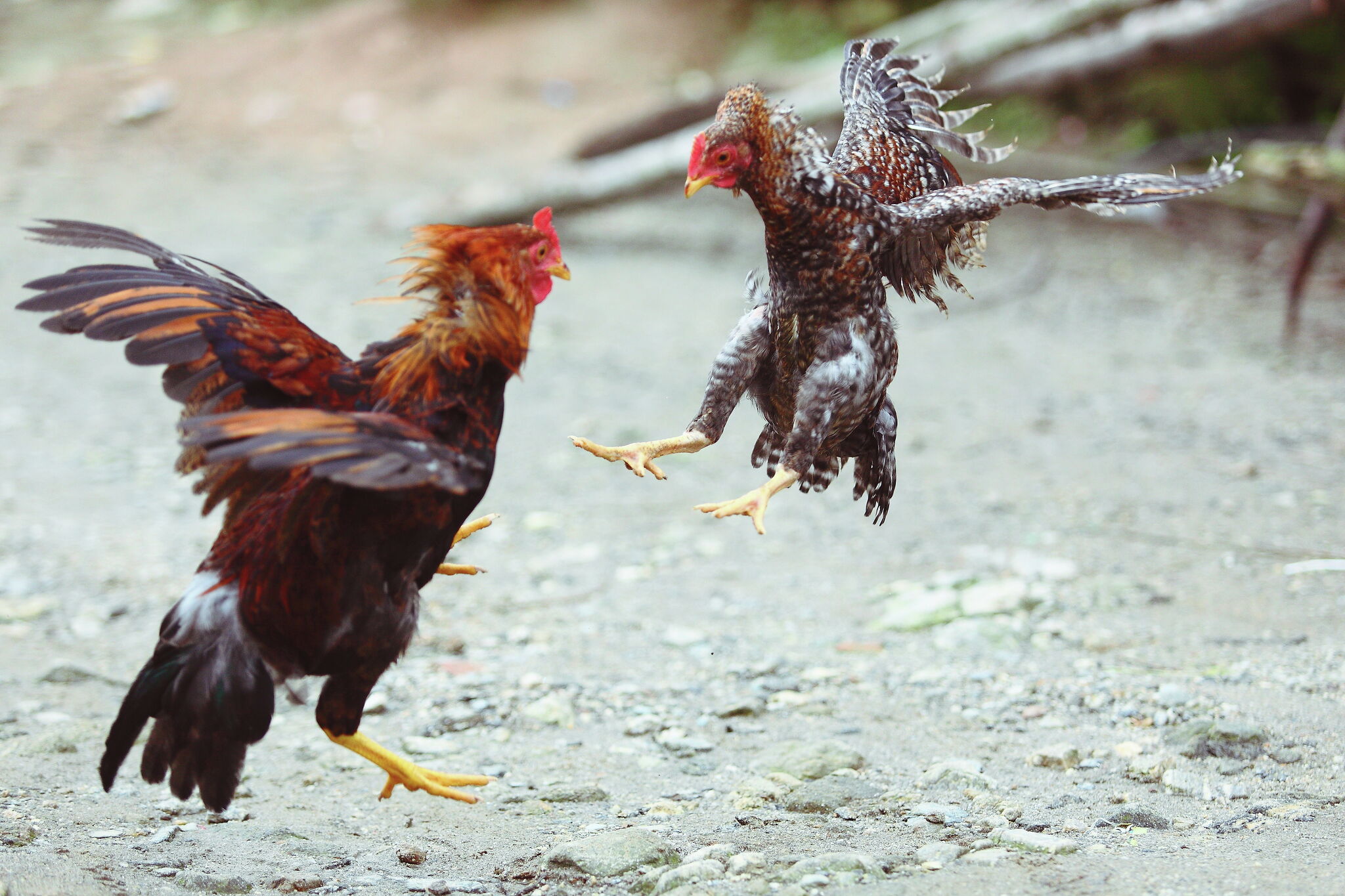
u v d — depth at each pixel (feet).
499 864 16.22
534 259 14.75
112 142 70.79
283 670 14.57
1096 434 36.09
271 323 15.23
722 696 22.00
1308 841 15.58
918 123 17.52
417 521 14.11
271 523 14.37
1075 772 18.60
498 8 80.33
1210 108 61.11
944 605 25.20
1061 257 55.16
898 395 40.45
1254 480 31.91
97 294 15.07
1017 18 50.85
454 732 20.84
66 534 29.60
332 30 81.56
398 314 45.85
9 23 94.58
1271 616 24.06
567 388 40.75
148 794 18.48
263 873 15.60
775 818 17.42
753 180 14.56
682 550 29.25
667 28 77.25
